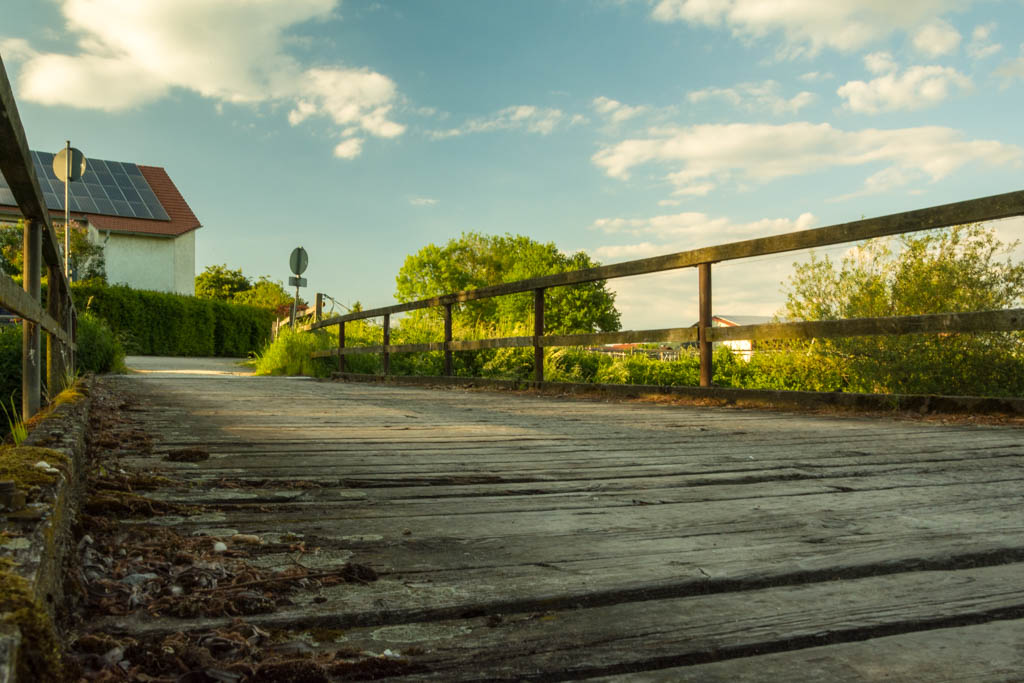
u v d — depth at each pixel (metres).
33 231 2.98
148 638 0.96
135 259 29.83
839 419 4.18
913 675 0.91
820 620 1.09
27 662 0.63
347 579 1.23
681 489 2.08
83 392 3.62
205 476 2.16
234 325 28.11
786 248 4.80
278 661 0.91
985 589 1.24
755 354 8.22
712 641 1.01
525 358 10.70
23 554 0.79
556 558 1.38
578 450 2.88
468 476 2.25
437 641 1.00
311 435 3.29
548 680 0.90
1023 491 2.06
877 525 1.66
